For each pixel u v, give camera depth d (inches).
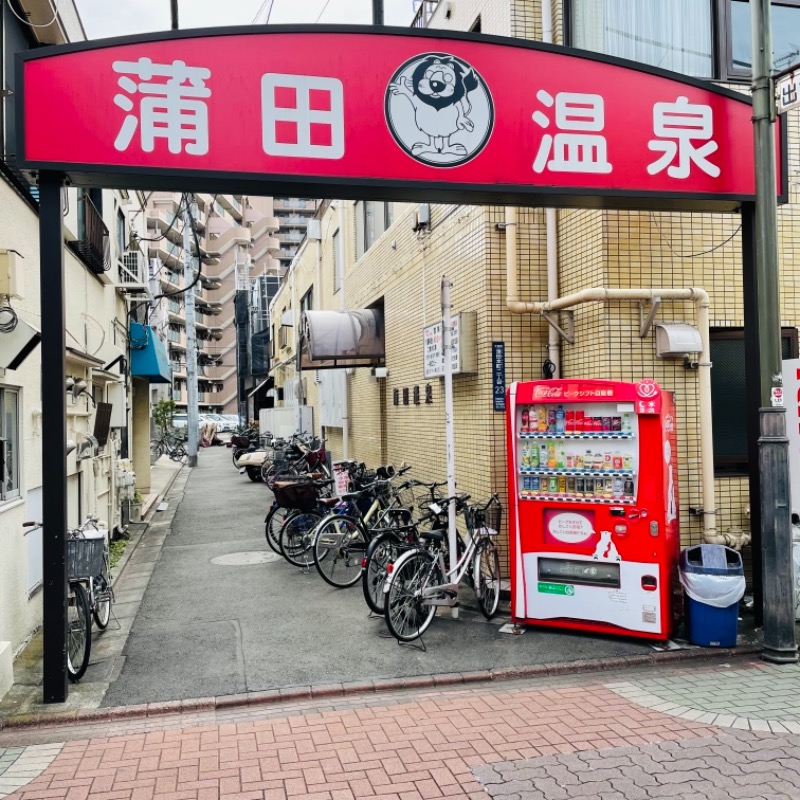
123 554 379.6
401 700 185.2
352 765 146.9
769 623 211.8
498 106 211.2
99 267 366.3
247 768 146.6
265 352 1776.6
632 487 223.5
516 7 281.9
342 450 642.2
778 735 156.9
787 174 237.8
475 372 298.4
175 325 2470.5
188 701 182.2
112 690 190.1
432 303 364.8
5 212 214.2
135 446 649.6
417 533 259.1
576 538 231.0
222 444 1669.5
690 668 206.7
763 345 217.5
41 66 180.1
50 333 183.6
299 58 196.9
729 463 277.1
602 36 277.4
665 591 218.5
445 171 206.8
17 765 149.7
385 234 466.6
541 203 227.0
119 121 184.1
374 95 201.6
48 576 181.9
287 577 324.2
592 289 251.0
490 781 138.6
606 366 257.0
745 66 290.0
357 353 476.7
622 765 143.5
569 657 212.5
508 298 281.4
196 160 189.0
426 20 401.1
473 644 225.1
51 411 183.0
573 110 216.4
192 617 260.4
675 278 265.1
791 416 222.2
